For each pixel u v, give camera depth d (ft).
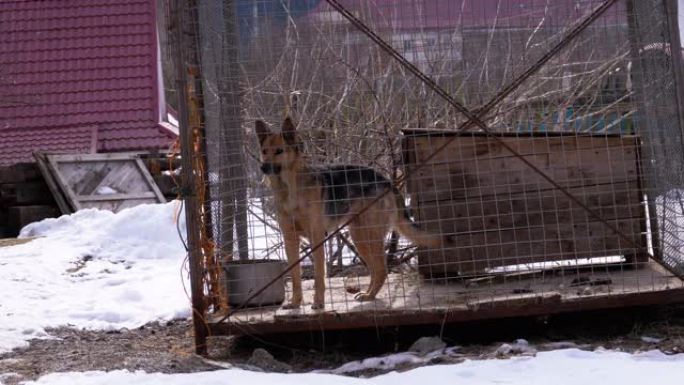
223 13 21.68
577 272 21.39
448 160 21.95
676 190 19.72
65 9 54.80
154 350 19.84
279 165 20.16
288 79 27.84
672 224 20.20
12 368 17.97
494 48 27.30
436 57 26.40
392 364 17.67
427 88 27.32
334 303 20.74
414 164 21.99
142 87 50.55
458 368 16.28
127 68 51.42
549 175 21.88
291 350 19.99
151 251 32.45
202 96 20.06
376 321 18.88
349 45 26.63
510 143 21.85
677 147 19.34
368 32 18.47
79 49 52.70
